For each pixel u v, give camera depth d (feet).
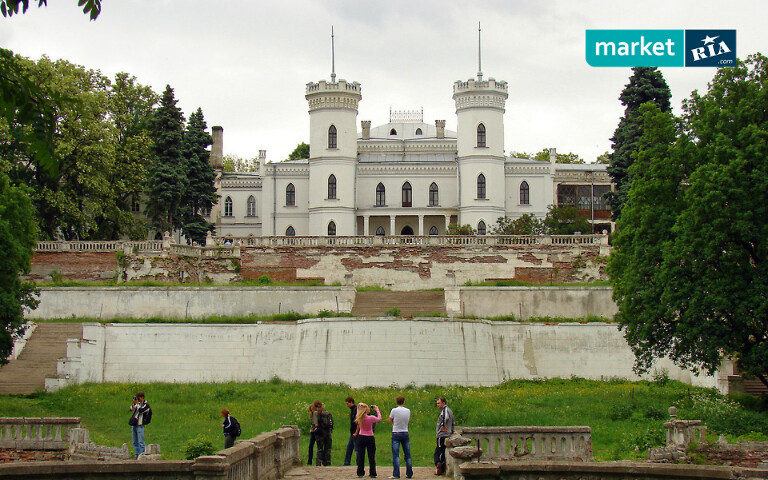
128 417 137.80
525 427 91.61
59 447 97.30
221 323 184.44
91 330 178.19
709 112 142.51
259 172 340.39
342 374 172.76
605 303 198.80
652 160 150.30
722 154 137.39
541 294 200.54
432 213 317.83
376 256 232.94
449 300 199.21
